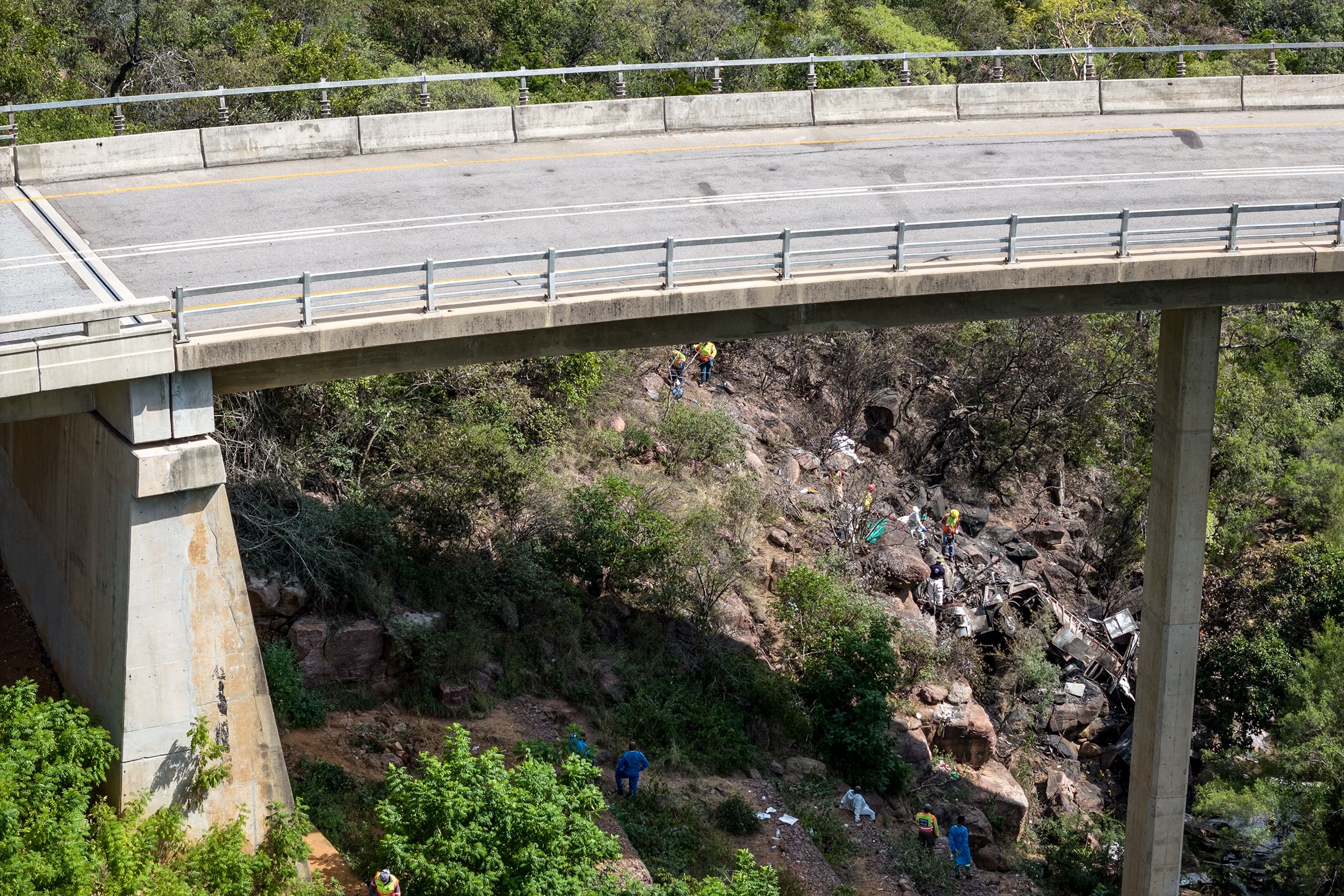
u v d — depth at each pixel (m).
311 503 27.88
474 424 31.05
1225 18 70.31
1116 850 32.62
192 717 19.47
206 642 19.36
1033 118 32.69
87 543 20.34
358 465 30.50
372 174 27.48
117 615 19.16
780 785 28.84
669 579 31.92
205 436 19.19
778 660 32.84
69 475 21.02
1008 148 30.52
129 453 18.50
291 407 29.59
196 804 19.64
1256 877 33.59
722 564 33.75
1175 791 28.77
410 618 27.05
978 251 23.77
